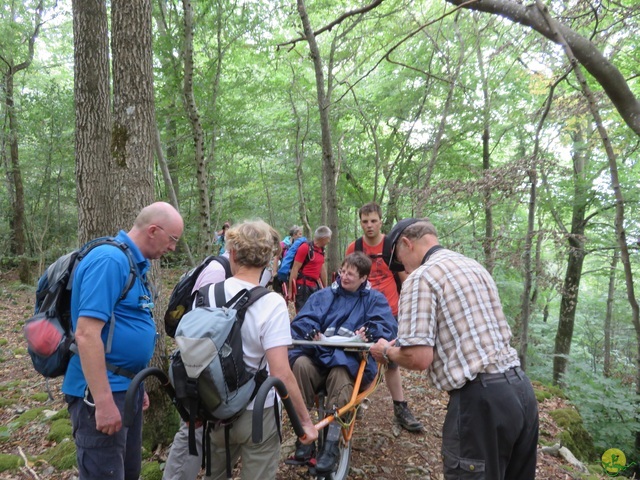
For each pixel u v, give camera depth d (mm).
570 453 3781
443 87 9383
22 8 12867
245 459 1981
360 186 11766
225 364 1731
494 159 12742
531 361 9242
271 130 11250
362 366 2818
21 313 9305
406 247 2393
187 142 10656
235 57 9484
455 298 2023
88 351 1832
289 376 1854
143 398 2412
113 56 3570
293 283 5902
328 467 2455
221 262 2662
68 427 3965
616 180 2475
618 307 12969
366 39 8773
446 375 1996
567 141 7852
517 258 4941
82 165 4660
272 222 16719
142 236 2152
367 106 10297
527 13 2043
